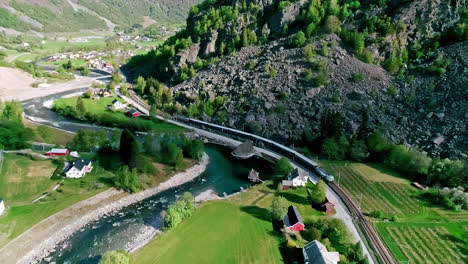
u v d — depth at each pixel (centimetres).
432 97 14725
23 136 13775
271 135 16200
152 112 18925
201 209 10581
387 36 17750
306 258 7906
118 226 10038
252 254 8569
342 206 10781
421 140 13475
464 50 15775
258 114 17188
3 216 9669
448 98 14362
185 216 10025
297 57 18888
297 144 15325
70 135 15838
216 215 10244
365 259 8038
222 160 14825
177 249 8750
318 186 10481
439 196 10994
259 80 18712
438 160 12044
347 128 14838
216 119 18325
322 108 16050
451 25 17225
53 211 10169
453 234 9344
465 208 10494
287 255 8525
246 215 10256
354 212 10400
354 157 13712
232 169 14000
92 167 12600
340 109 15725
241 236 9262
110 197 11231
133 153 12225
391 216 10181
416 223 9838
